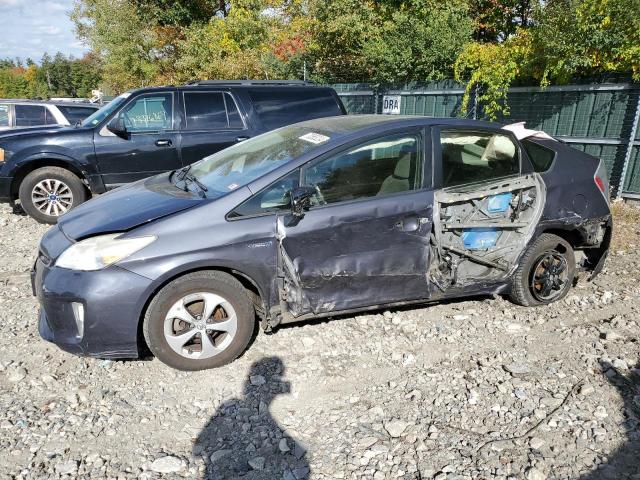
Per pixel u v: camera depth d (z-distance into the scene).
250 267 3.32
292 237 3.36
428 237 3.67
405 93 10.44
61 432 2.81
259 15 18.03
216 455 2.67
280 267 3.41
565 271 4.29
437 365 3.47
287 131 4.24
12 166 6.55
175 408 3.04
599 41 7.20
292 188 3.45
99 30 19.89
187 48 17.84
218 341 3.41
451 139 3.84
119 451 2.69
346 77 14.06
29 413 2.95
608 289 4.65
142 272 3.10
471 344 3.72
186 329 3.29
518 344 3.72
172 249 3.16
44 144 6.54
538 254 4.11
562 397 3.10
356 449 2.70
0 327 3.92
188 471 2.56
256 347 3.65
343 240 3.48
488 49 9.02
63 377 3.30
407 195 3.62
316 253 3.44
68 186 6.81
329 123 4.14
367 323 3.99
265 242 3.33
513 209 3.97
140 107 6.82
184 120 6.91
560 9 7.47
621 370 3.37
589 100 7.74
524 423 2.88
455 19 10.88
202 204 3.35
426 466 2.57
